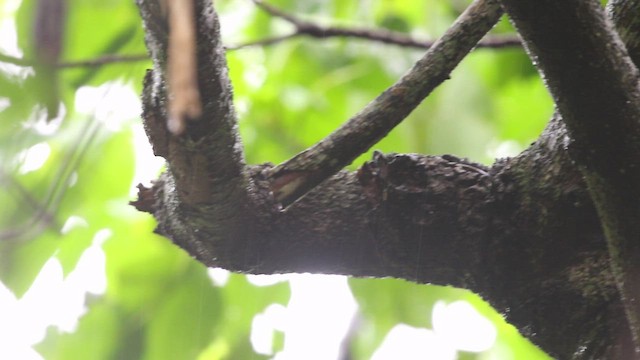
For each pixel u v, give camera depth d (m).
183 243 1.95
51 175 2.43
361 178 1.97
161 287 2.43
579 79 1.82
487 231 1.96
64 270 2.43
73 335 2.42
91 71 2.30
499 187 1.96
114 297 2.43
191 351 2.42
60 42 2.12
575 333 1.95
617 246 1.87
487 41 2.41
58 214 2.42
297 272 1.98
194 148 1.84
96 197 2.46
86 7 2.35
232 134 1.85
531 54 1.83
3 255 2.40
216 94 1.81
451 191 1.96
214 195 1.88
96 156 2.45
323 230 1.96
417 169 1.97
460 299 2.47
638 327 1.86
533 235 1.96
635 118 1.83
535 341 1.97
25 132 2.32
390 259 1.98
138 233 2.44
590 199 1.94
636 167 1.83
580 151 1.85
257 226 1.92
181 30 1.53
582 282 1.95
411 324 2.46
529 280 1.96
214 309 2.43
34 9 2.13
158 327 2.42
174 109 1.48
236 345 2.46
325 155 1.92
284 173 1.92
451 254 1.97
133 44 2.36
